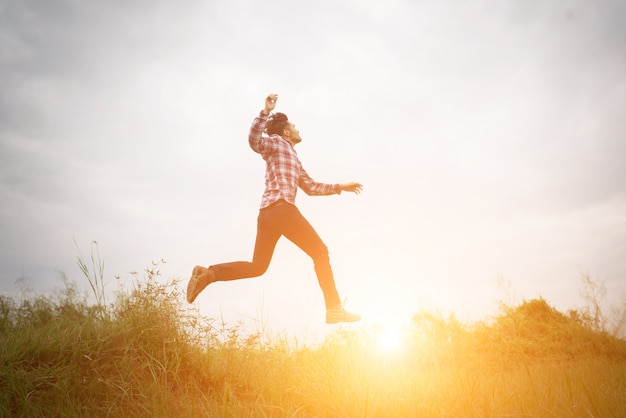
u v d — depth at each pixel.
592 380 4.41
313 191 4.95
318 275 4.49
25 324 4.23
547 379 4.83
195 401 3.75
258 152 4.55
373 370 4.65
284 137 4.96
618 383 4.59
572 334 10.19
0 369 3.50
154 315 4.28
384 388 3.97
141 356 4.04
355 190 4.96
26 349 3.72
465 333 10.65
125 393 3.47
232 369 4.30
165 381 3.75
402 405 3.64
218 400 3.85
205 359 4.30
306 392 4.01
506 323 11.10
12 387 3.38
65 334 4.01
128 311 4.29
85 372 3.72
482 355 9.60
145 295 4.39
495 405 3.58
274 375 4.32
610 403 3.55
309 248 4.48
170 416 3.39
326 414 3.63
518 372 6.25
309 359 4.74
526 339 10.38
